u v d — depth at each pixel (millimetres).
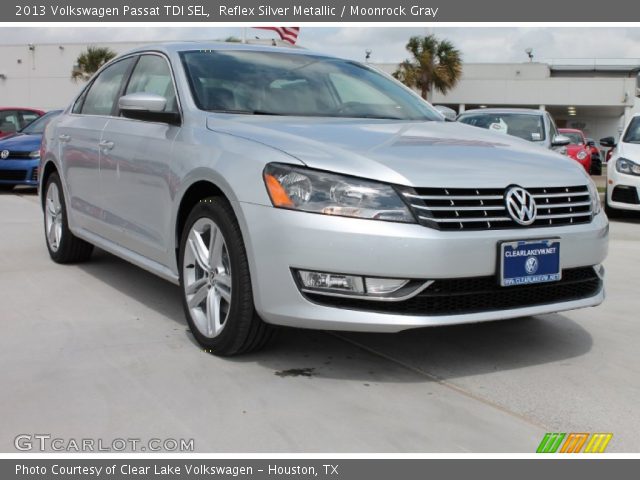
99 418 2568
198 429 2496
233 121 3402
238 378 2963
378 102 4168
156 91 4020
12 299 4160
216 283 3197
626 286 4832
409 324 2811
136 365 3088
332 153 2947
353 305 2840
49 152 5172
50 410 2627
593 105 37844
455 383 2975
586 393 2895
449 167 2977
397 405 2730
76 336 3477
